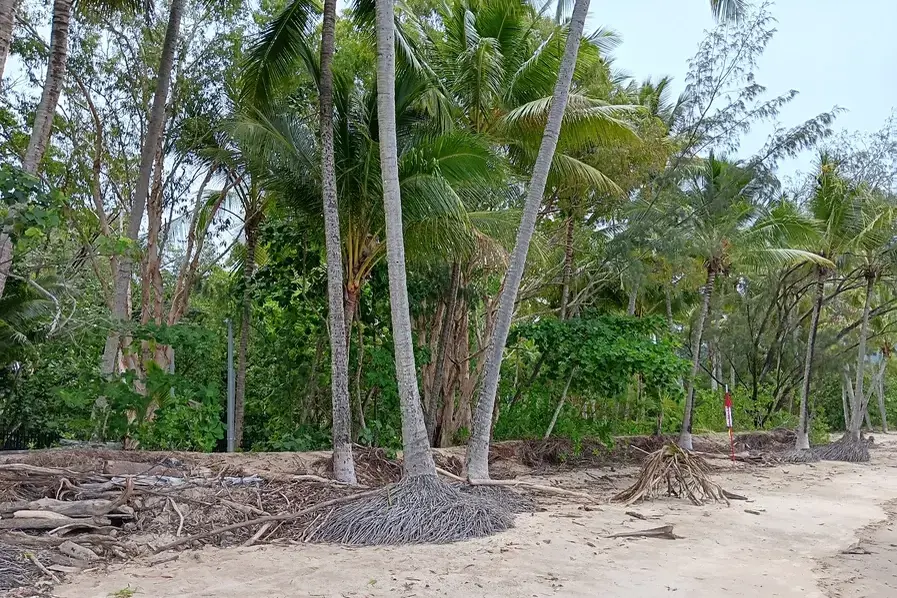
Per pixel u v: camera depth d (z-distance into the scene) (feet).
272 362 52.75
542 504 36.78
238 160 44.88
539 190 37.73
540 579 22.20
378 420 47.06
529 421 58.23
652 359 53.11
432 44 48.47
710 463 62.03
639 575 23.07
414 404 31.83
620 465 56.90
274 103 42.50
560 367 54.90
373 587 21.11
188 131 50.75
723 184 62.18
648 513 35.32
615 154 52.26
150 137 42.34
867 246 76.64
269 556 24.99
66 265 32.48
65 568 22.77
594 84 54.44
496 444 52.65
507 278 38.11
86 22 48.83
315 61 40.16
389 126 32.81
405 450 31.68
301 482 32.86
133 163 52.80
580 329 55.06
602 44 50.75
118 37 50.55
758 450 76.13
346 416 35.63
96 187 50.14
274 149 37.86
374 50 45.32
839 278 87.86
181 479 31.30
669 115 64.95
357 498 30.50
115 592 20.39
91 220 54.70
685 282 67.92
